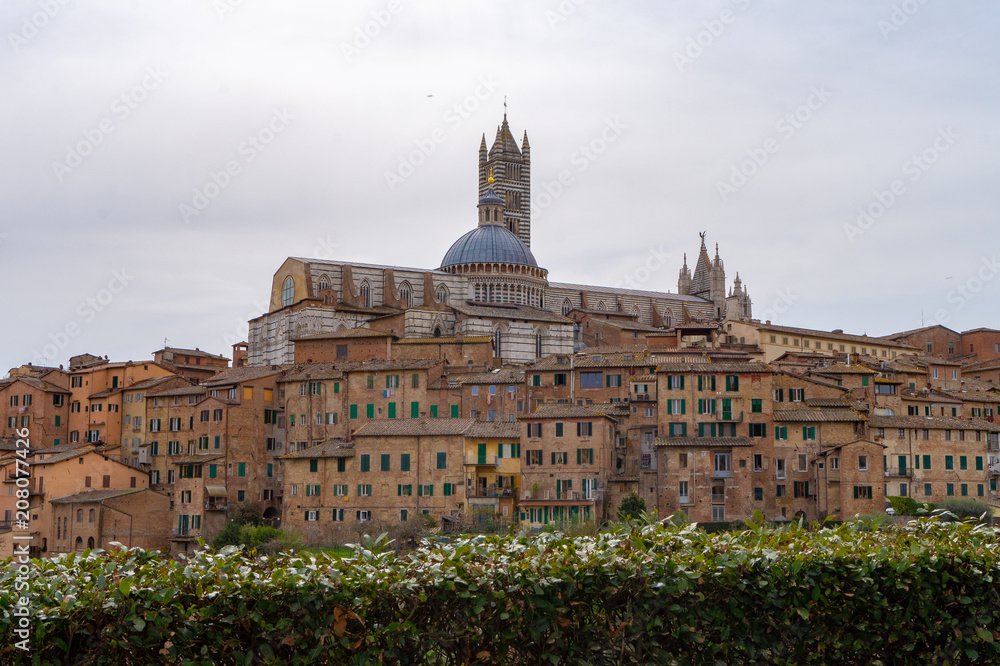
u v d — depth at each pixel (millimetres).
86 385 158750
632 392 130750
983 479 127250
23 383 159875
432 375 140375
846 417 122062
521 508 119250
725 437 121000
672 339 181250
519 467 123312
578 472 119562
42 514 132000
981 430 127875
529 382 137625
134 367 160625
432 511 122188
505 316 181000
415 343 160125
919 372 157625
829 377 138250
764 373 122938
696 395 123125
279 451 142875
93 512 128250
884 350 193375
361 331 164125
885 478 123375
